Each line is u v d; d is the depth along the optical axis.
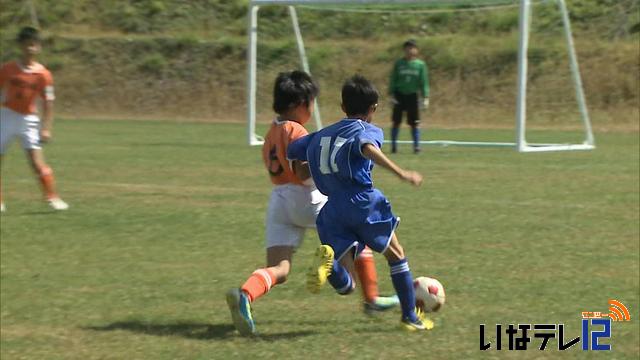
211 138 37.50
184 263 13.62
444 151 31.41
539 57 47.38
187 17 57.81
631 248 14.23
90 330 10.21
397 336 9.71
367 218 9.37
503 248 14.28
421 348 9.27
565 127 43.06
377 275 12.68
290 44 52.28
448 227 16.16
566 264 13.12
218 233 16.00
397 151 31.38
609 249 14.16
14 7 59.56
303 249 14.47
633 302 11.01
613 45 47.22
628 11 50.19
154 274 12.92
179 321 10.52
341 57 51.09
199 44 53.72
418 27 52.94
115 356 9.24
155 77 52.62
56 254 14.34
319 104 48.47
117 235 15.88
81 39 55.44
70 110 52.03
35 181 23.55
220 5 58.50
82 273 13.03
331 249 9.04
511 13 52.22
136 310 11.03
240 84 51.34
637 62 45.69
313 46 52.44
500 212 17.73
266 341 9.60
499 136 39.09
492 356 9.02
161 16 57.97
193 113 50.53
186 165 26.88
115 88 52.62
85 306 11.25
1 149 18.14
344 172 9.30
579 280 12.12
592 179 22.78
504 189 21.05
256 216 17.72
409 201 19.27
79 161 28.14
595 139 36.78
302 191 9.91
